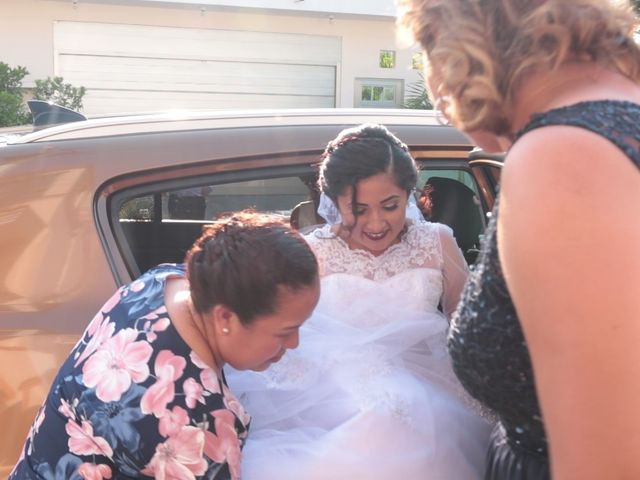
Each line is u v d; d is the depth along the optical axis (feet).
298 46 37.65
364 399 5.73
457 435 5.76
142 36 35.68
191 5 35.04
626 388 2.70
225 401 4.50
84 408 4.43
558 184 2.90
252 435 5.74
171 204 6.84
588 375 2.73
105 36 35.17
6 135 7.78
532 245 2.89
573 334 2.77
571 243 2.81
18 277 6.39
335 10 36.29
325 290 6.31
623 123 3.04
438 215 7.88
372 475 5.40
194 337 4.53
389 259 6.46
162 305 4.70
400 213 6.25
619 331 2.71
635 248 2.77
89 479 4.43
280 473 5.35
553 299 2.82
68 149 6.76
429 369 6.25
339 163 6.07
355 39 38.09
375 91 38.99
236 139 7.00
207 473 4.31
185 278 5.00
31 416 6.09
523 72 3.34
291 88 38.06
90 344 4.75
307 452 5.49
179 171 6.81
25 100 34.47
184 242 6.92
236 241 4.41
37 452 4.68
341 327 6.20
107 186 6.64
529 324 2.96
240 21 36.63
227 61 37.01
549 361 2.88
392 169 6.04
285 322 4.44
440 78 3.70
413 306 6.31
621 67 3.47
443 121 4.71
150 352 4.43
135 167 6.72
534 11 3.31
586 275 2.76
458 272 6.67
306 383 5.94
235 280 4.32
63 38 34.60
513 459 4.22
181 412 4.29
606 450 2.72
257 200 7.07
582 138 2.97
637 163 2.93
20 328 6.24
